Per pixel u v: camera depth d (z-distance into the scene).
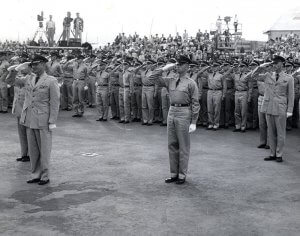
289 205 6.64
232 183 7.85
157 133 13.08
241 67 13.34
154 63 14.55
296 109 14.22
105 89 15.37
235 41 31.27
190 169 8.85
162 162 9.40
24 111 7.68
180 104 7.75
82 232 5.51
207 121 14.69
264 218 6.07
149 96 14.43
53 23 26.05
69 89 18.05
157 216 6.12
